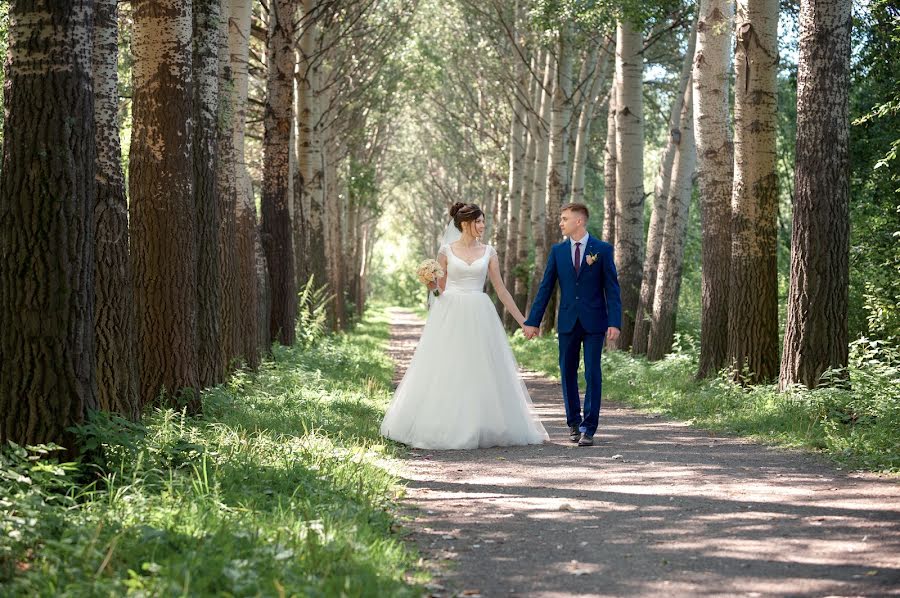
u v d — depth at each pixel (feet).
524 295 116.37
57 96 19.27
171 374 32.50
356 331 138.41
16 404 19.47
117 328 27.32
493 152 141.38
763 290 43.45
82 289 19.88
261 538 15.84
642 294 72.13
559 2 65.57
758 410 35.27
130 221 32.71
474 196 194.29
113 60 26.71
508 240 127.13
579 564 16.17
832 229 36.32
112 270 27.30
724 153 51.24
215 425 29.43
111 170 27.32
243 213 50.34
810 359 36.50
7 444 19.42
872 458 24.97
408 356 99.04
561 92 95.81
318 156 89.71
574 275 31.40
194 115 36.78
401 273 360.89
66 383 19.70
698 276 107.14
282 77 65.51
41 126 19.21
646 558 16.44
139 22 32.37
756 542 17.24
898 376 36.68
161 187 32.48
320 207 89.71
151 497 18.43
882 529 17.81
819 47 36.27
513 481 24.27
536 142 110.63
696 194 117.39
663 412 40.60
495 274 32.35
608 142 93.15
